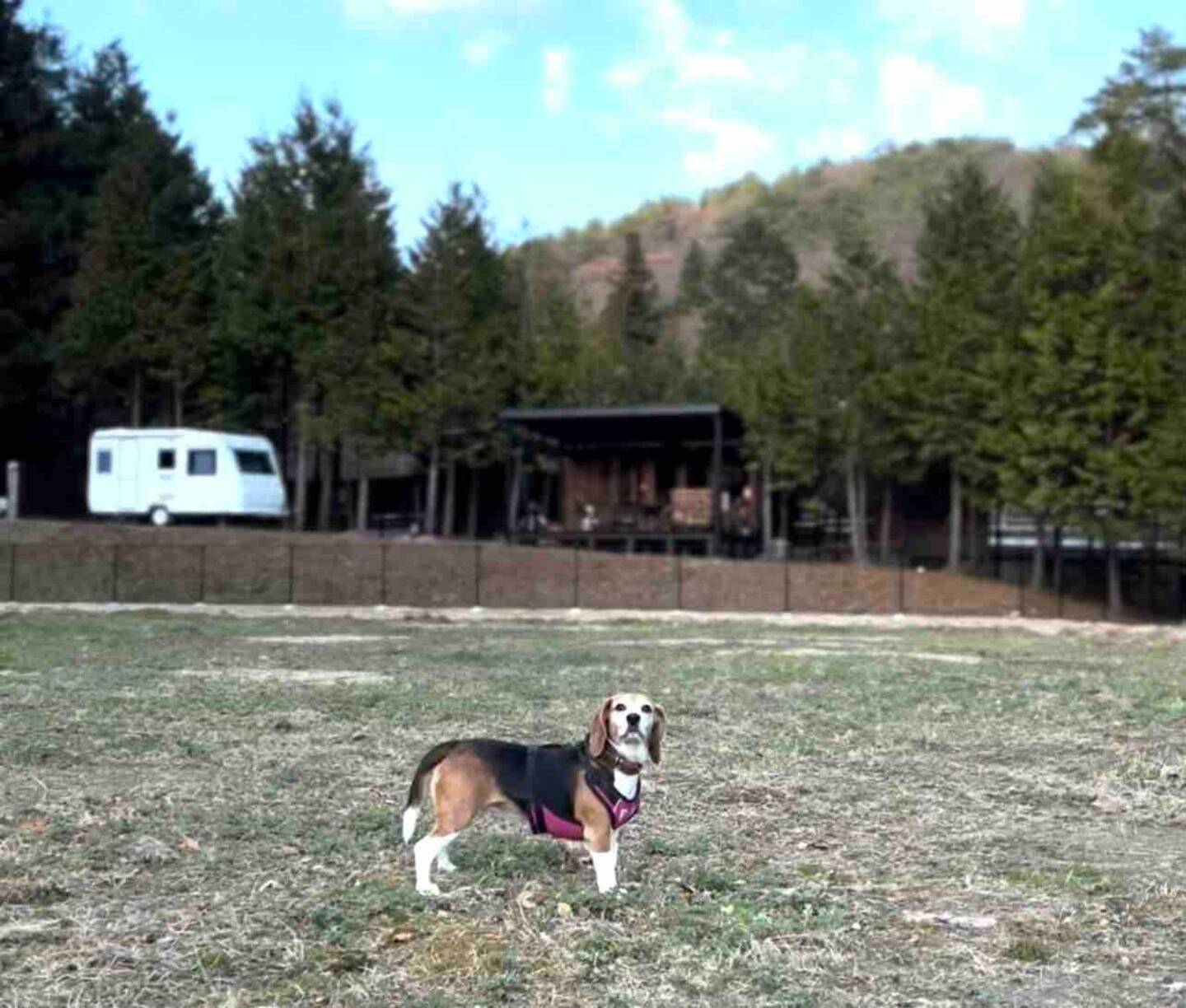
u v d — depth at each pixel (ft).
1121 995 20.57
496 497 181.37
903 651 79.71
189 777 36.83
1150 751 43.34
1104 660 74.84
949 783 37.68
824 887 26.45
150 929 22.98
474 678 60.95
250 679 59.67
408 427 149.59
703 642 83.92
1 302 171.73
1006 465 129.59
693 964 21.44
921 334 140.46
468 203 156.04
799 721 48.65
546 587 121.60
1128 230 129.80
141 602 113.19
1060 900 25.79
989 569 147.54
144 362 163.22
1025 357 129.90
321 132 169.17
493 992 20.08
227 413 165.58
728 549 148.05
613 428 146.82
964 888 26.63
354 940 22.44
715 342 239.09
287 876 26.50
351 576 121.29
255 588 118.21
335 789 35.29
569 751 24.97
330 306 156.97
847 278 157.99
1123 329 125.70
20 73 177.06
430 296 152.46
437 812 24.84
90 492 143.84
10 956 21.47
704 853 29.12
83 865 27.17
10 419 177.78
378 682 58.95
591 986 20.53
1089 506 124.47
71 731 43.91
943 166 511.40
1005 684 60.85
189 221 170.09
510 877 26.53
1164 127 167.43
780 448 143.84
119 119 198.18
